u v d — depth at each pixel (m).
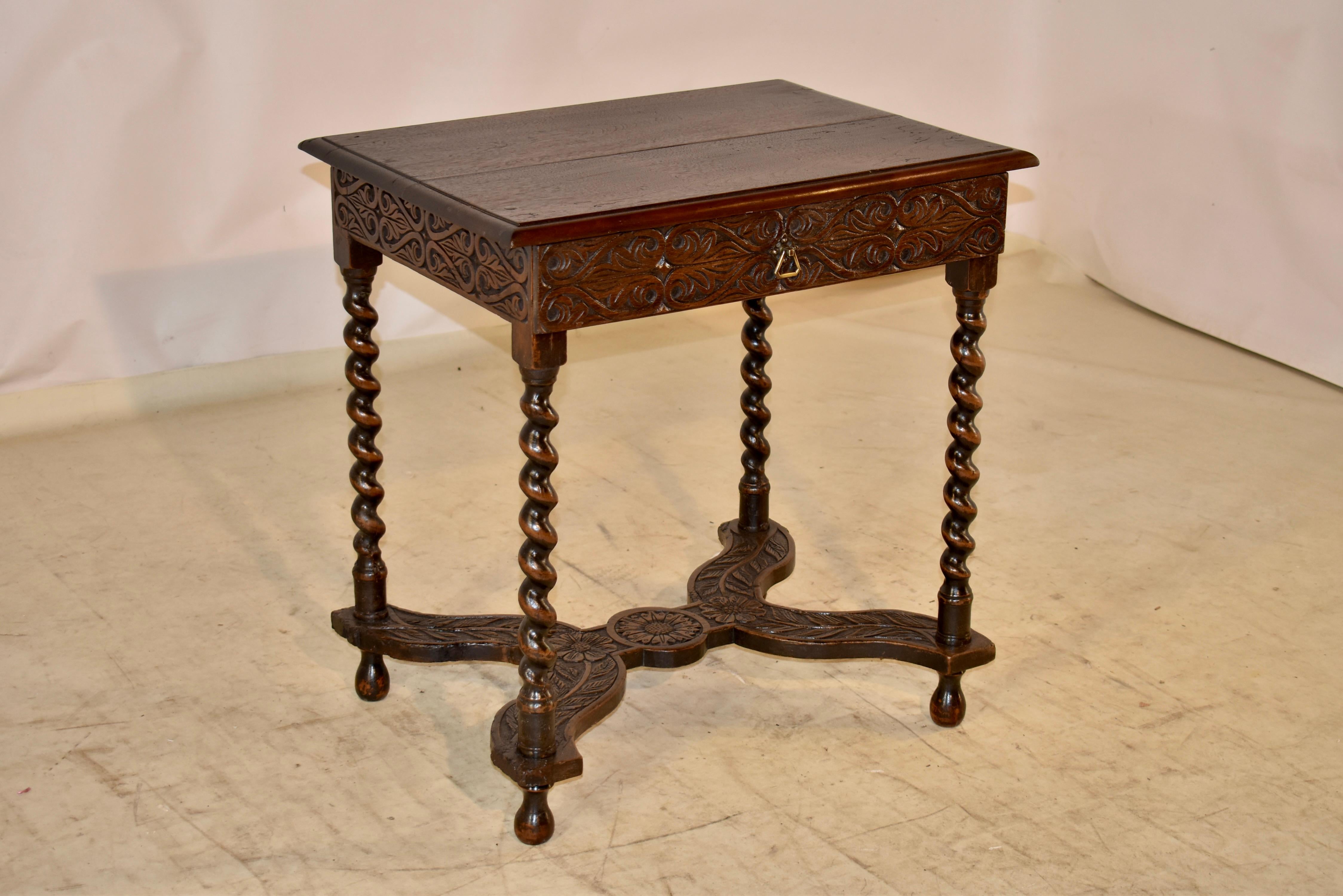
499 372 4.44
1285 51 4.46
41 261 3.90
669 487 3.66
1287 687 2.81
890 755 2.60
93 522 3.43
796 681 2.85
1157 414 4.14
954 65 5.17
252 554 3.30
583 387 4.30
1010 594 3.15
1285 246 4.55
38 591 3.11
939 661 2.63
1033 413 4.14
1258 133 4.57
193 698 2.75
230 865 2.28
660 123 2.69
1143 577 3.23
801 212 2.26
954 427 2.55
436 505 3.55
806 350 4.62
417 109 4.32
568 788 2.49
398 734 2.66
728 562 3.01
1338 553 3.33
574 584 3.18
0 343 3.90
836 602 3.10
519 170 2.34
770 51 4.83
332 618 2.81
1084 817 2.42
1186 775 2.53
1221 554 3.33
